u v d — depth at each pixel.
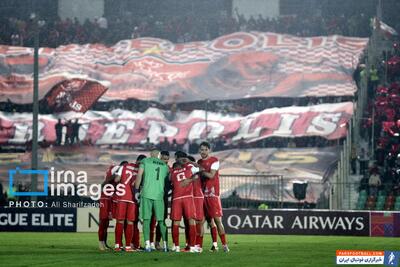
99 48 120.00
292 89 112.56
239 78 115.06
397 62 114.00
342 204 93.06
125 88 115.38
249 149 106.62
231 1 130.12
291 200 94.19
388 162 99.06
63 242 58.50
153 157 46.94
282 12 127.88
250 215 74.62
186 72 116.56
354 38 116.44
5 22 123.56
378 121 104.94
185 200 46.59
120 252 46.53
